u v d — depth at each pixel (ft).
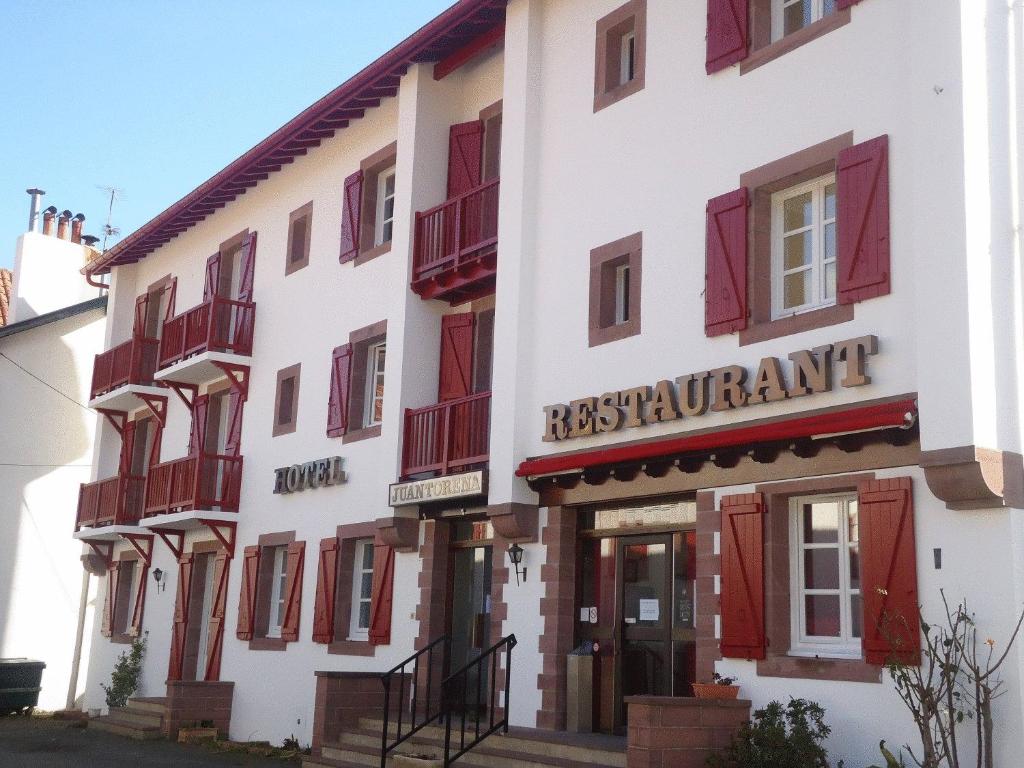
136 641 75.97
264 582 63.62
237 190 71.97
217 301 67.72
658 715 33.06
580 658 42.98
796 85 38.34
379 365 59.47
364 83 58.29
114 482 78.74
